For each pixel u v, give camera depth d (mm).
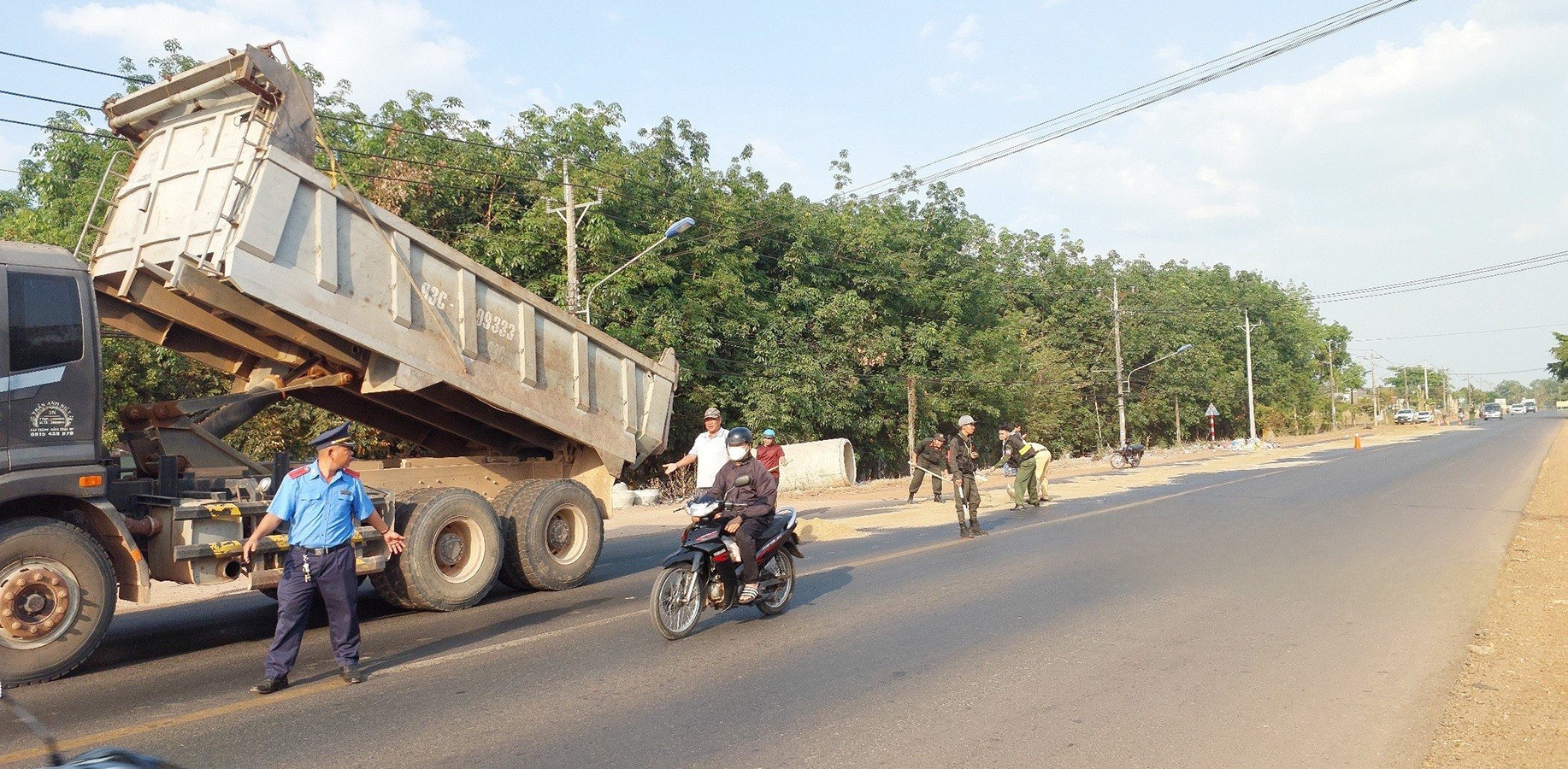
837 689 5855
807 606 8617
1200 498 18609
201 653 7395
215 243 7637
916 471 21156
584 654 6914
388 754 4746
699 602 7598
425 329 9141
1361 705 5453
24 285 6680
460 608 8969
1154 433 62719
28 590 6285
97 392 7023
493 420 10633
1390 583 9266
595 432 11031
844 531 14633
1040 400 45656
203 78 8039
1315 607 8172
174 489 7500
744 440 7996
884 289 35438
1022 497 18266
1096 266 56938
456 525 9047
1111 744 4809
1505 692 5664
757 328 29859
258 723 5305
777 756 4660
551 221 23938
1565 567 9992
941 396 37094
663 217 28219
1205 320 67750
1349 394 120938
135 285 8039
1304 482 22469
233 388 10477
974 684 5895
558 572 10055
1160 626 7457
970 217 44656
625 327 24891
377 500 8398
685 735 5004
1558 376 63781
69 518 6867
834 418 31375
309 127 8289
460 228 24078
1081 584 9344
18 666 6172
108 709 5664
